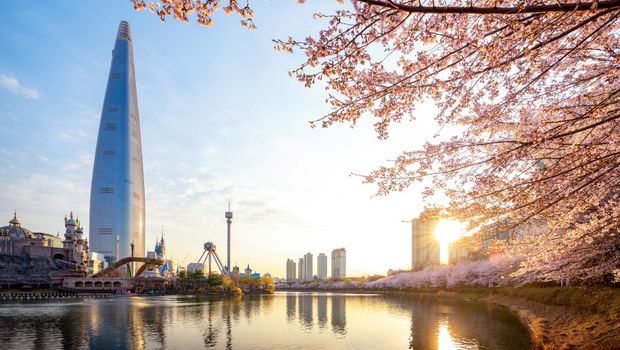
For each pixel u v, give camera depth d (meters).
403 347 40.47
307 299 140.25
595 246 20.38
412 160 11.75
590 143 10.34
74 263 198.00
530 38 7.65
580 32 8.72
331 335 49.34
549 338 35.00
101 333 51.22
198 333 51.59
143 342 44.81
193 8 6.69
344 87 8.88
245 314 77.31
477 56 8.45
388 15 7.18
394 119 9.94
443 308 81.50
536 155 11.28
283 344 43.31
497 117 10.85
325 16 7.47
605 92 10.46
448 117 10.76
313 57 7.82
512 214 12.36
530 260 18.19
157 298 146.38
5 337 48.03
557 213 12.58
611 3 6.04
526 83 10.07
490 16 7.59
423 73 8.77
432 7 6.28
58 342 44.75
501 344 38.66
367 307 92.75
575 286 49.88
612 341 25.62
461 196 12.27
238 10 6.73
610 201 13.62
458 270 130.38
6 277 174.50
